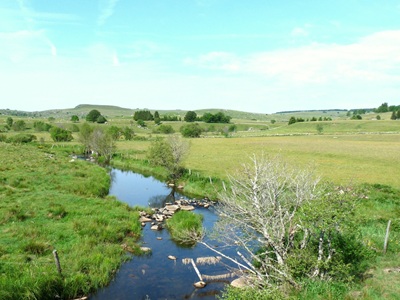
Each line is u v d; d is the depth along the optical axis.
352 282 12.40
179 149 44.78
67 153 70.31
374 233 18.67
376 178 43.28
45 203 25.36
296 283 12.00
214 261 18.14
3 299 12.38
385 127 159.88
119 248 19.02
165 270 17.19
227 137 131.50
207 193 35.47
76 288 14.23
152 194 37.03
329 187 14.40
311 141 107.25
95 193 31.41
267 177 13.80
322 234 12.55
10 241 17.73
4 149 58.66
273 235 13.29
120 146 86.50
